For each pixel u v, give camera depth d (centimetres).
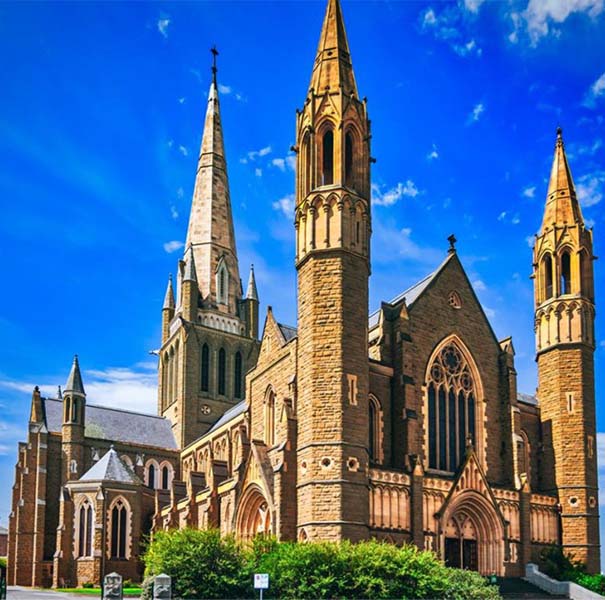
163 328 13050
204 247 12862
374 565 4603
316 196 6181
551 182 7850
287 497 5838
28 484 10500
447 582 4662
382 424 6412
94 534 9056
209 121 13675
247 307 12862
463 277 7312
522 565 6612
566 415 7294
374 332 6856
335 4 6744
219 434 9725
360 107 6494
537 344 7694
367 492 5669
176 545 4706
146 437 11625
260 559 4872
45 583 10069
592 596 6075
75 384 10831
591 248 7631
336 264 5994
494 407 7175
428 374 6788
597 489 7181
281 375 7125
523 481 6844
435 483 6250
